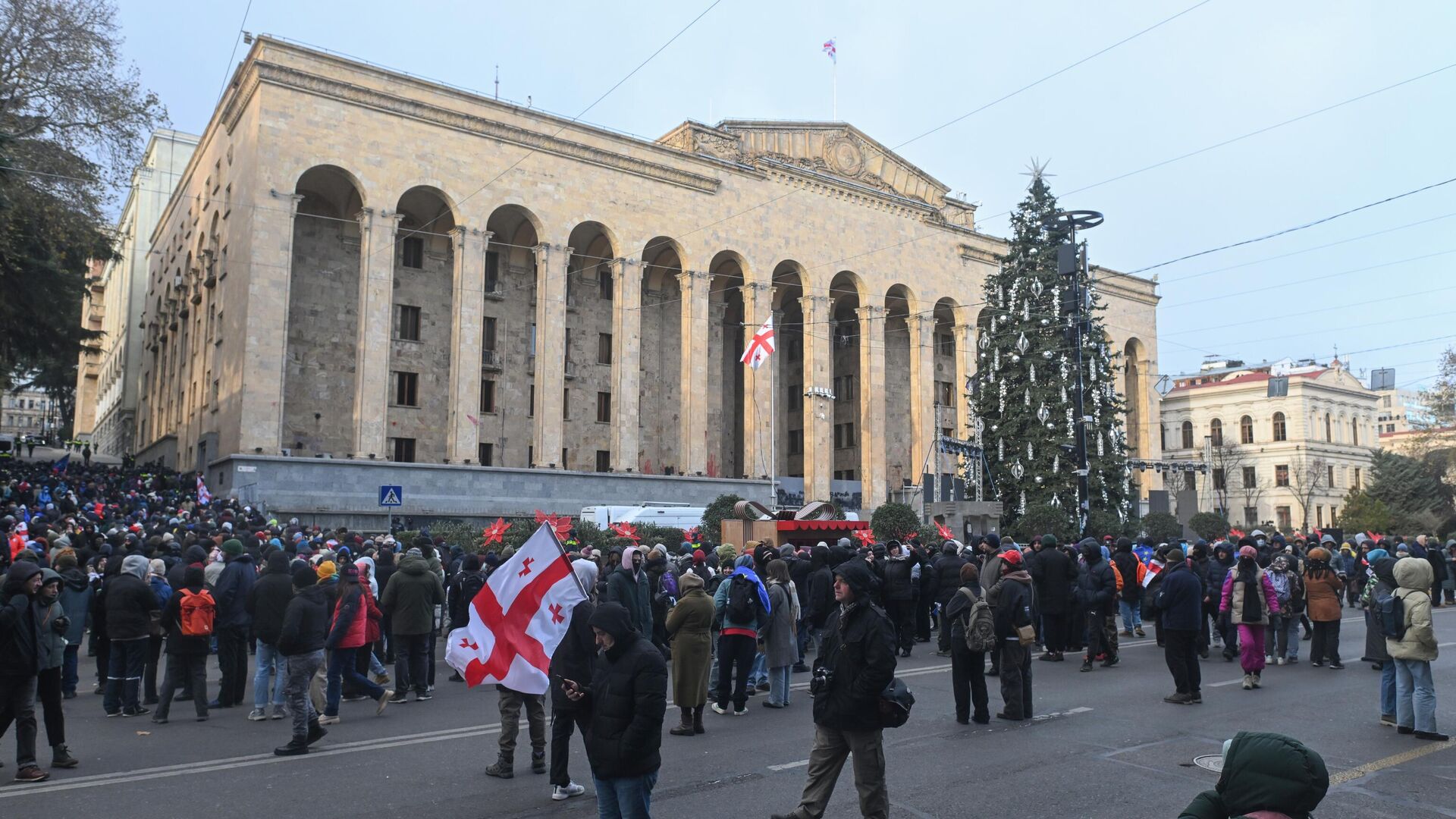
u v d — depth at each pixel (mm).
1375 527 56625
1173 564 13469
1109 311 68375
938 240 60250
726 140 51656
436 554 17672
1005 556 12492
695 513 34562
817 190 54281
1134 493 38156
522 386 47750
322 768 9922
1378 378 45000
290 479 35969
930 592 20141
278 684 12672
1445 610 28656
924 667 16781
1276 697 13836
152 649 13734
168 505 30188
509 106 43250
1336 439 79000
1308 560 17234
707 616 11344
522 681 9375
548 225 43750
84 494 32500
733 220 50531
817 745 7539
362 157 38938
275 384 36344
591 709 6828
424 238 45594
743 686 12812
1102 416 36906
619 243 46062
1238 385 80375
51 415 117250
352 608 12211
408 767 10008
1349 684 15094
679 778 9414
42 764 10180
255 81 37188
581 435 49938
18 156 28203
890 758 10141
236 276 38219
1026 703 12180
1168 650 13367
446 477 39469
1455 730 11680
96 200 30953
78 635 14523
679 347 54188
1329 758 10188
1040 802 8484
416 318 45125
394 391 43938
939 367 65188
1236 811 3512
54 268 35250
